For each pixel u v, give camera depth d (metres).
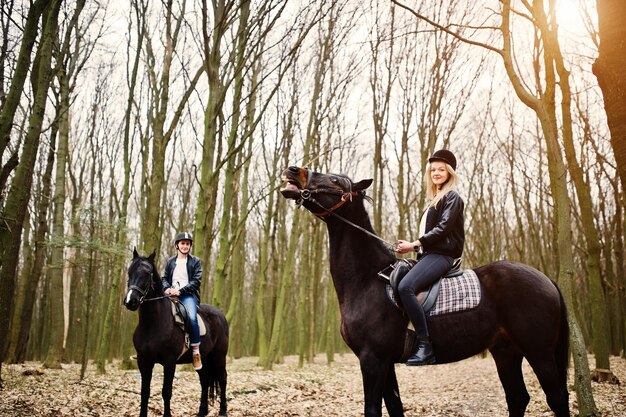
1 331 6.16
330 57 16.03
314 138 17.22
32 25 6.15
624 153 3.86
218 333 7.36
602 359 9.91
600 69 4.04
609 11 4.02
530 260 21.95
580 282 22.78
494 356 4.49
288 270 16.05
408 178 18.03
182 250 7.12
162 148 12.77
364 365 4.05
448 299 4.12
